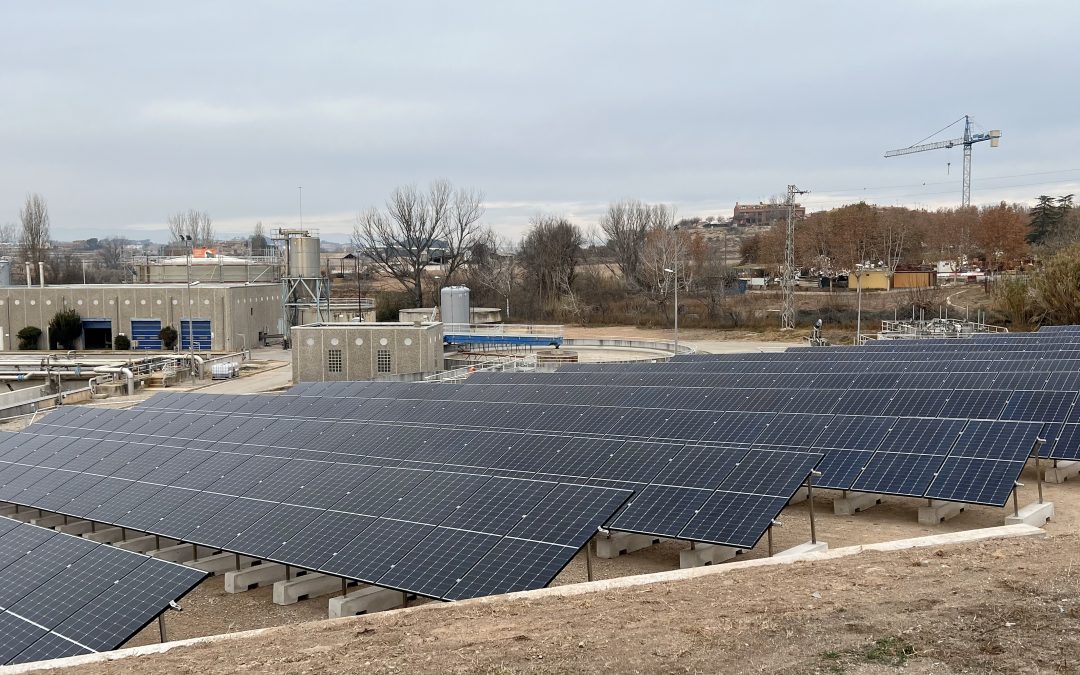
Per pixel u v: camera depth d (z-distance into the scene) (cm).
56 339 10238
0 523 2666
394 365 7238
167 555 2969
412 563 2220
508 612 1739
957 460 2802
